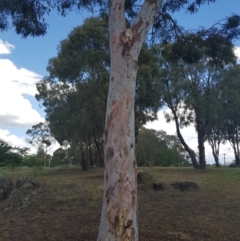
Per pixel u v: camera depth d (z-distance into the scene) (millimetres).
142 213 11461
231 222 10539
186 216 11102
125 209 6332
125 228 6266
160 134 55719
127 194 6402
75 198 13453
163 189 16484
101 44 22750
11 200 12562
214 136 45781
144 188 16453
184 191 16453
